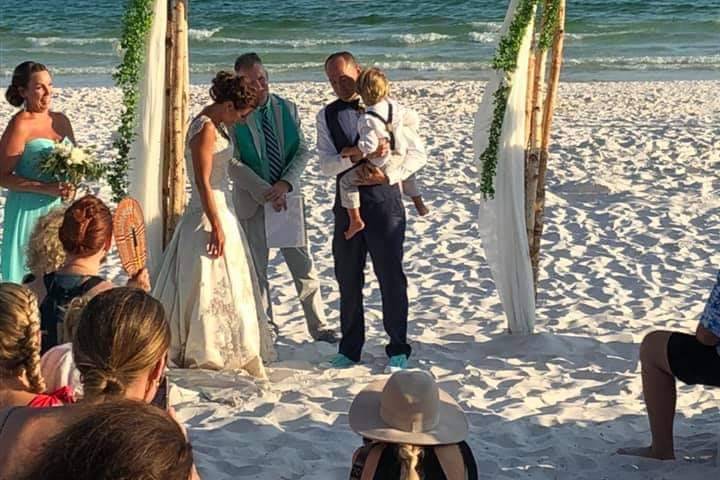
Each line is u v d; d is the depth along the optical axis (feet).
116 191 20.89
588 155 46.96
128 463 5.60
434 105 63.87
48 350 12.66
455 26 121.90
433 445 11.11
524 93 22.74
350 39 117.19
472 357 23.27
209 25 128.26
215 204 20.11
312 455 17.75
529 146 23.80
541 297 28.14
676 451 17.66
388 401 11.30
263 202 22.36
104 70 97.40
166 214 21.76
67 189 20.90
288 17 130.93
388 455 11.28
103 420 5.78
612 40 111.34
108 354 9.04
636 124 55.21
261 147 22.13
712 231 34.78
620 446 18.08
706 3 129.49
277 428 18.75
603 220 36.14
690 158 46.29
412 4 136.87
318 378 21.62
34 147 20.98
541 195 24.16
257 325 21.30
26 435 8.57
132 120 20.81
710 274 30.19
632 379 21.54
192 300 20.56
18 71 21.18
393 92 69.31
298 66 97.86
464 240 33.73
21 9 146.82
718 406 20.07
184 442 5.87
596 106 63.26
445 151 47.73
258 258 22.89
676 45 107.96
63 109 62.34
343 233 21.54
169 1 21.01
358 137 20.70
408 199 38.88
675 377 16.80
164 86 21.12
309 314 24.12
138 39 20.34
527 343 23.88
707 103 63.77
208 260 20.42
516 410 19.84
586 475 16.79
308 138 51.55
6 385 10.36
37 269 14.73
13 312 10.28
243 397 20.02
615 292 28.48
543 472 16.98
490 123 23.11
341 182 20.99
